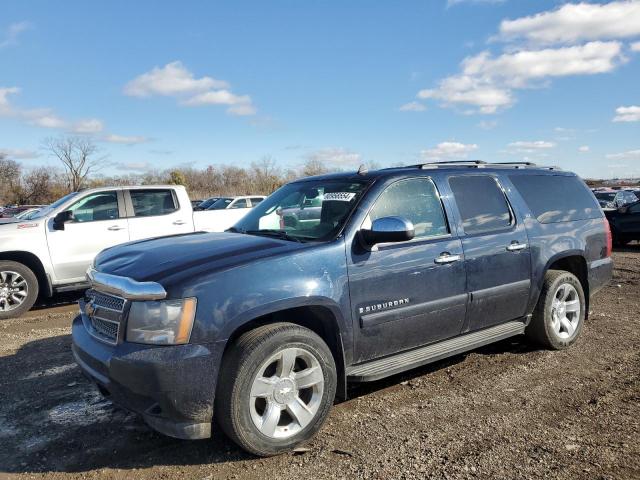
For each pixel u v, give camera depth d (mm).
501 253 4727
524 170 5434
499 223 4859
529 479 3039
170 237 4461
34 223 7875
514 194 5113
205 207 22203
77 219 8273
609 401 4105
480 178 4910
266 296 3307
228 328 3178
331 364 3551
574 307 5512
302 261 3531
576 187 5895
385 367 3881
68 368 5062
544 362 5051
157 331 3082
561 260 5789
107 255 4070
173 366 3021
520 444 3451
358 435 3619
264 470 3197
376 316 3830
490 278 4625
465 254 4430
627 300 7789
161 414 3150
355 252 3777
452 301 4309
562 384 4488
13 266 7465
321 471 3170
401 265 3975
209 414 3158
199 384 3090
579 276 5746
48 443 3580
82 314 3854
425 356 4129
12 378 4812
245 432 3197
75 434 3705
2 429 3801
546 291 5219
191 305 3109
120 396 3195
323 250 3639
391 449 3418
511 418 3844
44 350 5660
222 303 3178
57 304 8477
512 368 4906
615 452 3318
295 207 4371
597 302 7680
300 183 4844
